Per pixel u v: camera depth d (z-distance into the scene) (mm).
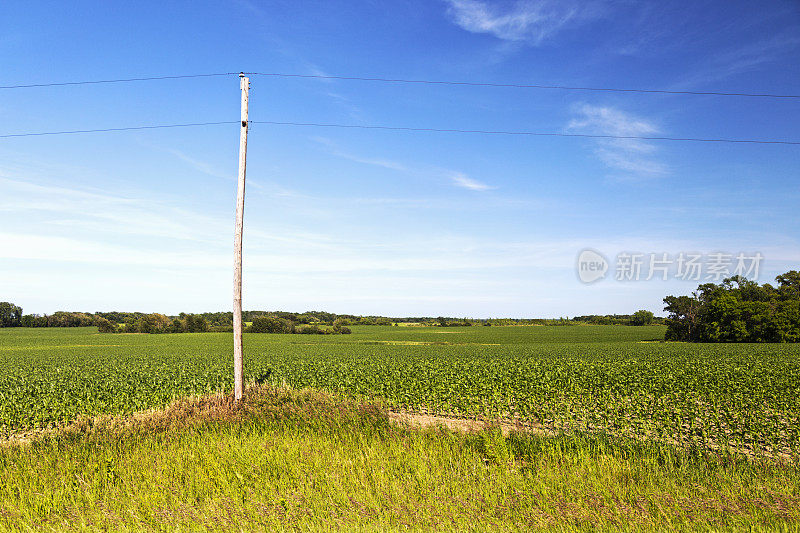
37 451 8945
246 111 15383
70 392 20828
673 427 14273
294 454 8516
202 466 7918
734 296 77625
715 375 26062
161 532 5641
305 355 46188
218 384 23094
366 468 7746
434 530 5602
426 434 10086
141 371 30875
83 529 5680
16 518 6051
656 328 114250
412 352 50469
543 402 18109
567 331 107188
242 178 15180
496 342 78500
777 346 58906
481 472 7578
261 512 6012
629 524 5711
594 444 9352
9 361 41562
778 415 15320
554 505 6242
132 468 7820
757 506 6207
